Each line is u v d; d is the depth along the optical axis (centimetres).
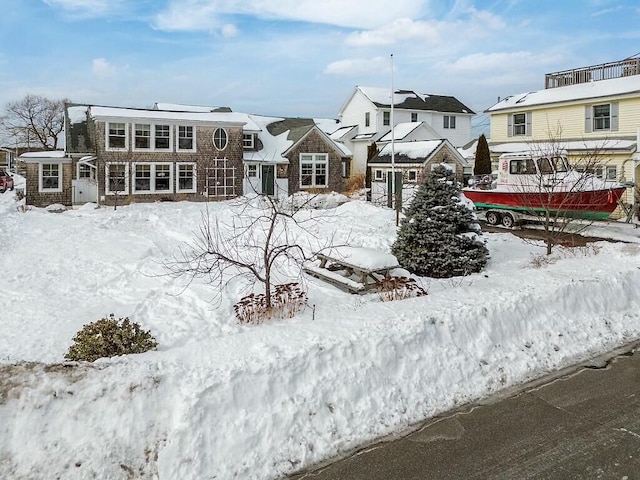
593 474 450
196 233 1669
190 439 462
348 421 523
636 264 1001
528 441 502
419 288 922
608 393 601
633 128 2344
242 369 524
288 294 870
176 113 3228
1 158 7569
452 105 4791
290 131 3759
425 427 531
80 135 3184
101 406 474
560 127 2409
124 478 436
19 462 438
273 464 466
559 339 731
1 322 855
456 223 1125
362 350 592
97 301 981
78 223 2044
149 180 3069
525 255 1295
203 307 909
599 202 1686
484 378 625
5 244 1602
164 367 522
